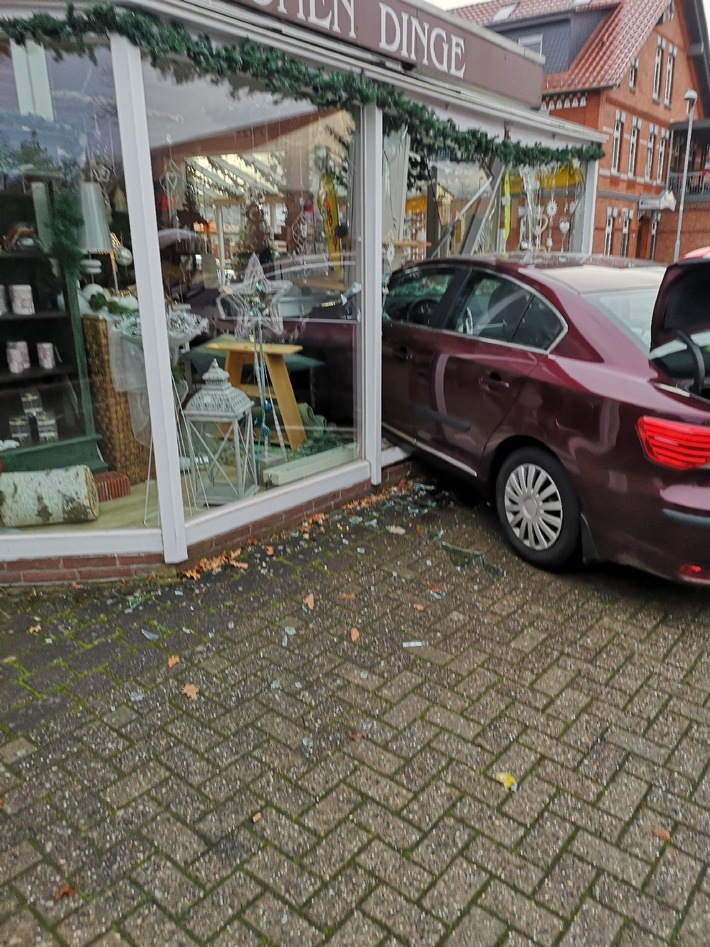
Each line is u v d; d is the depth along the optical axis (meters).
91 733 2.76
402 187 5.39
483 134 5.73
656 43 25.00
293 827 2.35
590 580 3.96
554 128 6.59
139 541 3.85
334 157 4.61
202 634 3.42
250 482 4.47
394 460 5.36
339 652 3.29
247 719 2.85
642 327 3.88
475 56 5.66
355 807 2.43
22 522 3.84
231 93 3.97
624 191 25.08
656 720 2.87
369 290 4.77
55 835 2.31
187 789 2.50
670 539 3.27
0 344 4.10
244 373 4.53
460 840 2.30
